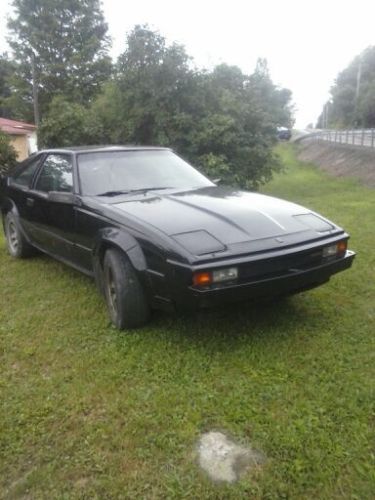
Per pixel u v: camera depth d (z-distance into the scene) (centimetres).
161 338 343
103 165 436
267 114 1389
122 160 449
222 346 329
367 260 518
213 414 254
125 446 232
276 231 324
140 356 320
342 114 6644
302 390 273
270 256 300
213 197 385
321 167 2580
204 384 283
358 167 1939
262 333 346
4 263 565
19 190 524
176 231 313
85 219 383
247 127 1340
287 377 287
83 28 4069
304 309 388
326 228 350
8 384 293
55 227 444
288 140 5703
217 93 1320
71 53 4025
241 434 237
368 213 826
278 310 386
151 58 1223
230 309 365
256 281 299
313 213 375
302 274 316
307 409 254
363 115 5444
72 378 297
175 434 239
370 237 628
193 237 307
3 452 232
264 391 273
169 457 224
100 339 348
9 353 334
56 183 452
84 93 3847
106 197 396
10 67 4153
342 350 318
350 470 211
